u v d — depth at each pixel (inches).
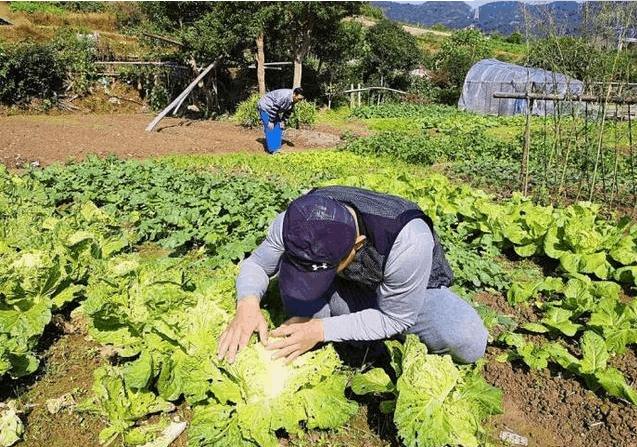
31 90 778.8
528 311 193.8
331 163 482.6
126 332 139.5
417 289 118.0
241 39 824.9
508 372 156.5
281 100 530.6
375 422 132.3
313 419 122.6
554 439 133.3
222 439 117.9
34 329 148.4
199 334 134.0
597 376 145.3
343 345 154.7
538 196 363.6
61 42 834.8
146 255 230.2
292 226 101.3
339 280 136.4
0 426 121.2
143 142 555.5
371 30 1358.3
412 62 1369.3
